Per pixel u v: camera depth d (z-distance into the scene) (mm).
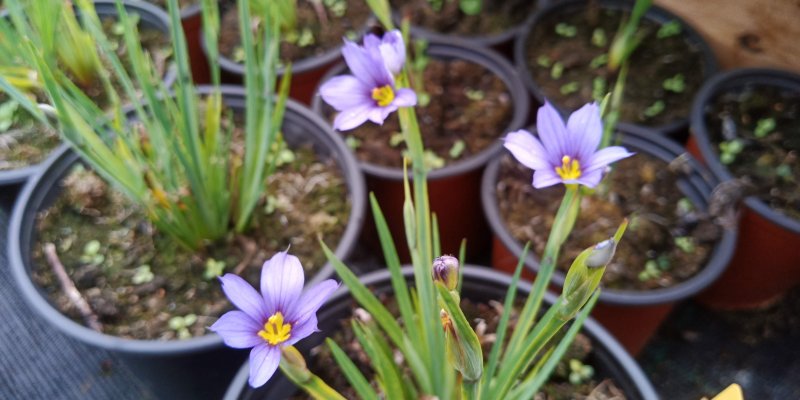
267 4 215
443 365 174
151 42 333
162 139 219
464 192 292
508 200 273
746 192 265
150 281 243
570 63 323
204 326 233
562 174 137
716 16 323
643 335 268
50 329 307
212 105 233
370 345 164
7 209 301
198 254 249
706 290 302
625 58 318
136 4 340
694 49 326
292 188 269
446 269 134
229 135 239
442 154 297
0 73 201
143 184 223
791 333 297
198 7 337
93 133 208
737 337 298
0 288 321
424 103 308
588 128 138
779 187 274
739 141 288
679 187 275
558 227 154
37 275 241
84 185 261
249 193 248
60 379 294
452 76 321
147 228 257
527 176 275
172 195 230
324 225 256
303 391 209
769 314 302
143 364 234
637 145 286
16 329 308
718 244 257
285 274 132
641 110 306
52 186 263
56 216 259
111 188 268
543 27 341
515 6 352
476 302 226
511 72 317
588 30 338
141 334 231
